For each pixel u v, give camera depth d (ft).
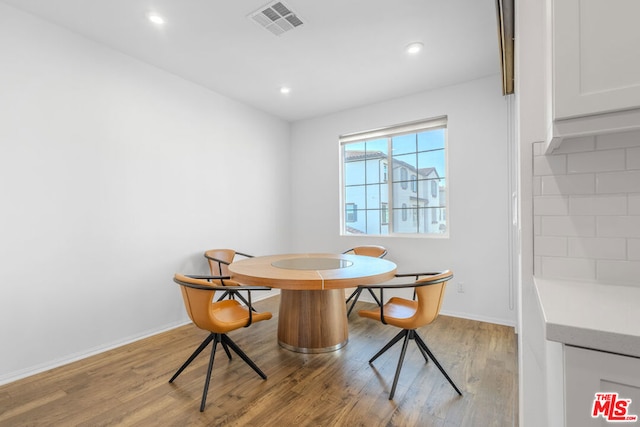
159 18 7.20
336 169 13.78
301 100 12.34
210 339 6.61
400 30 7.72
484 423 5.22
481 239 10.31
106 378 6.73
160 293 9.59
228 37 7.99
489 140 10.18
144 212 9.24
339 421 5.29
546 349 3.52
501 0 4.97
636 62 2.47
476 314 10.39
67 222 7.60
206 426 5.18
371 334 9.21
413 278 11.52
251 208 12.98
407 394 6.06
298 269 7.50
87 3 6.66
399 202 12.50
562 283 3.34
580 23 2.63
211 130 11.33
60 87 7.50
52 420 5.35
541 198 3.63
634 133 3.23
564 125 2.77
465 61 9.24
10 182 6.72
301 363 7.38
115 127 8.57
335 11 6.98
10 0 6.56
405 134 12.23
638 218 3.22
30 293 6.98
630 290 3.04
